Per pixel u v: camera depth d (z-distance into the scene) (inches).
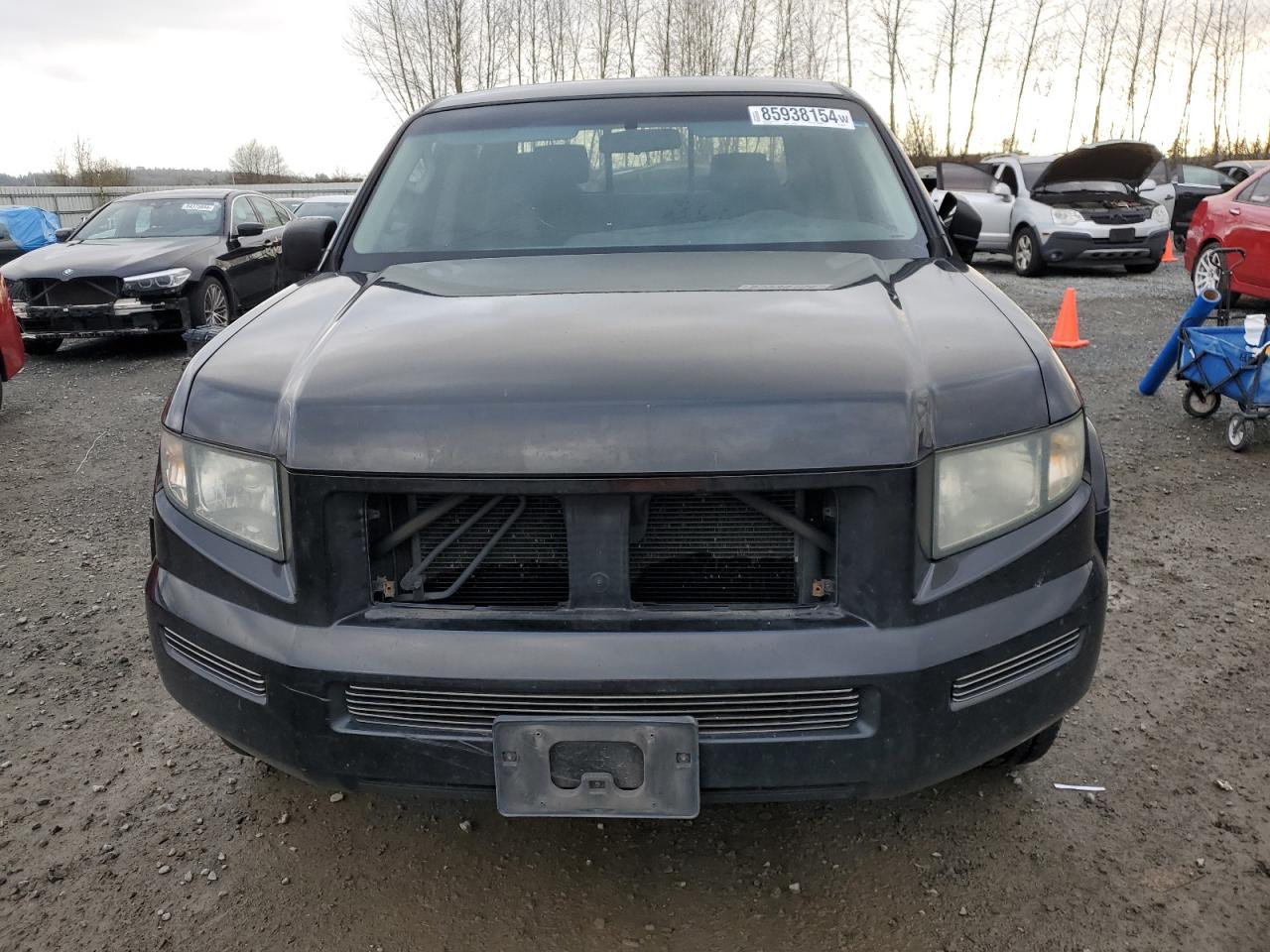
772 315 80.7
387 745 72.1
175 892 89.0
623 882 90.3
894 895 87.6
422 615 72.3
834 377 70.1
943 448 70.1
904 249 106.4
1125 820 96.8
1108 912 84.8
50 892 89.2
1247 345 216.5
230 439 75.2
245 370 79.6
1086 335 362.0
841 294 87.3
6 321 260.4
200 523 78.1
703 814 99.5
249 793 103.3
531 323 80.6
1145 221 538.3
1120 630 135.8
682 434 67.2
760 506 70.6
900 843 94.4
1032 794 101.3
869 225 109.7
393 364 74.6
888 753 70.6
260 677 74.3
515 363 72.6
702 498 72.4
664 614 70.7
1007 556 73.2
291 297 98.5
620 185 115.5
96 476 217.8
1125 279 544.4
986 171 620.1
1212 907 85.1
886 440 68.0
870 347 74.1
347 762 73.1
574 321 80.4
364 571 72.5
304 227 120.3
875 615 69.8
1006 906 85.9
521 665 69.3
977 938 82.4
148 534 181.6
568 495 69.0
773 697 69.5
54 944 82.9
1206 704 117.0
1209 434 231.5
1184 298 459.2
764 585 73.4
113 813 100.3
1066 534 76.0
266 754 76.0
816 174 115.3
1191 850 92.4
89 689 125.3
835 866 91.7
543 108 125.0
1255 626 136.3
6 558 169.8
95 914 86.3
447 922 85.4
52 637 139.7
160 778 106.1
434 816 99.6
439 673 69.8
